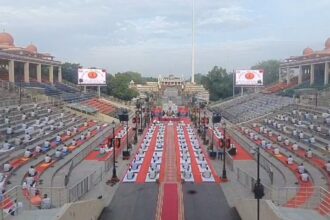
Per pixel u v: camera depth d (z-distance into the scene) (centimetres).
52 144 5647
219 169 4916
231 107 11850
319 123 6512
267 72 17425
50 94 9669
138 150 6144
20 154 4775
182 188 4038
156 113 12175
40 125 6481
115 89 14162
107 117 9300
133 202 3547
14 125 5947
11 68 9162
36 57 10850
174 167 5022
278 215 2148
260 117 8725
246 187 4034
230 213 3228
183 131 8569
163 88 19350
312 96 8556
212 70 16200
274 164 4791
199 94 16262
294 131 6272
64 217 2178
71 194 3344
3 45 10769
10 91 8200
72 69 15438
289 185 3869
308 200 3070
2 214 2178
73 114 8738
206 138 7325
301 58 12056
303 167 4228
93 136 6981
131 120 10144
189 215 3180
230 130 8144
